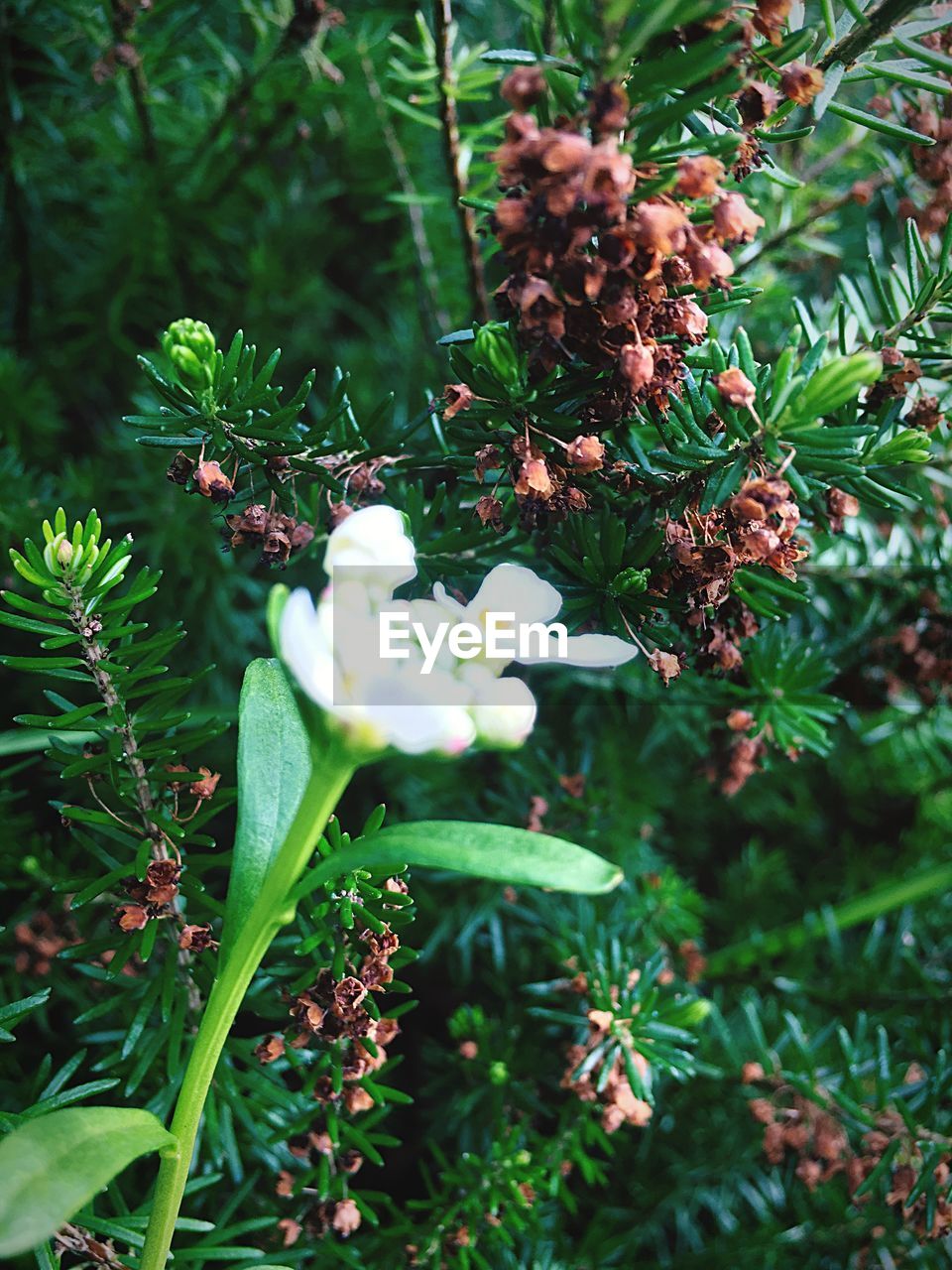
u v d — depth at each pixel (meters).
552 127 0.12
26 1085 0.17
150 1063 0.15
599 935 0.19
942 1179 0.18
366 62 0.22
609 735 0.23
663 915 0.22
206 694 0.22
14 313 0.24
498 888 0.21
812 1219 0.21
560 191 0.11
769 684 0.18
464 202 0.14
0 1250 0.10
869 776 0.27
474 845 0.11
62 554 0.13
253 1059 0.16
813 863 0.28
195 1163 0.17
